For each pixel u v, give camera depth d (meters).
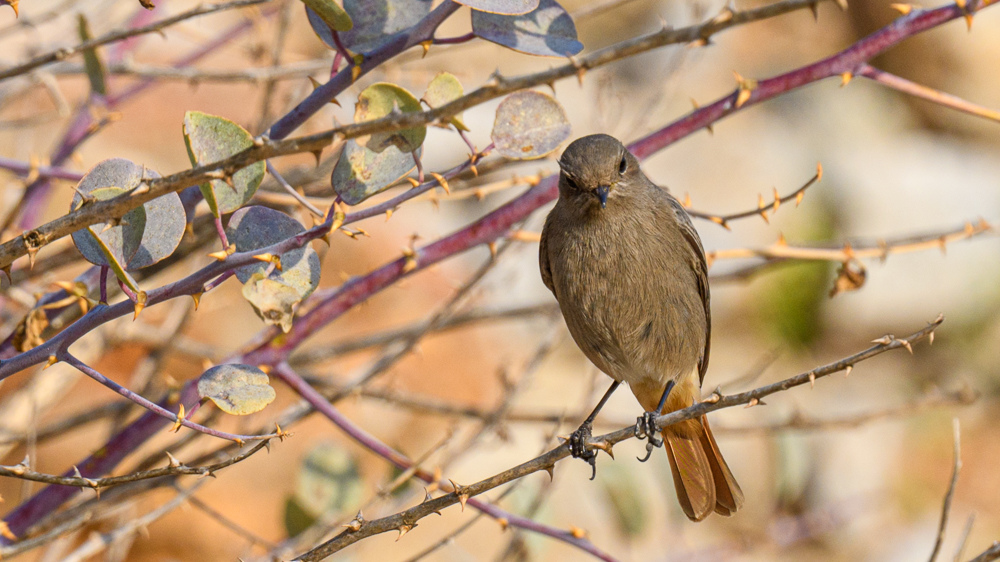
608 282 8.12
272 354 7.72
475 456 14.55
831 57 7.56
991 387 19.23
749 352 18.95
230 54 18.33
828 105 21.12
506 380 9.90
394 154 5.64
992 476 17.80
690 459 8.76
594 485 14.62
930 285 19.55
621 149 8.05
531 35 5.93
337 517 8.92
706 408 5.87
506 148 5.71
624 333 8.32
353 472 9.45
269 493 14.98
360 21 5.85
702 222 18.97
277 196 7.63
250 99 18.75
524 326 18.06
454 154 18.83
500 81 4.49
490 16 5.91
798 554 15.71
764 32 21.73
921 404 10.05
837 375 18.77
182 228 5.30
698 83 20.19
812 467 16.64
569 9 19.98
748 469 15.24
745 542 12.59
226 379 5.17
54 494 7.65
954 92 21.61
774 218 19.11
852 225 19.88
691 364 8.64
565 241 8.17
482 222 8.02
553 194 8.15
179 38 17.59
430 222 18.67
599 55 4.53
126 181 5.06
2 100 9.51
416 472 8.03
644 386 8.80
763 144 20.08
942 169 20.81
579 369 17.47
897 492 17.22
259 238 5.53
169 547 14.09
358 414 15.66
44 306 6.53
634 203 8.09
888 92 21.81
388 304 17.77
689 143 19.72
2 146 13.96
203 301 10.19
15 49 13.66
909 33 7.43
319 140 4.44
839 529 15.91
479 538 14.09
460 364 17.23
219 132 5.07
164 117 18.30
